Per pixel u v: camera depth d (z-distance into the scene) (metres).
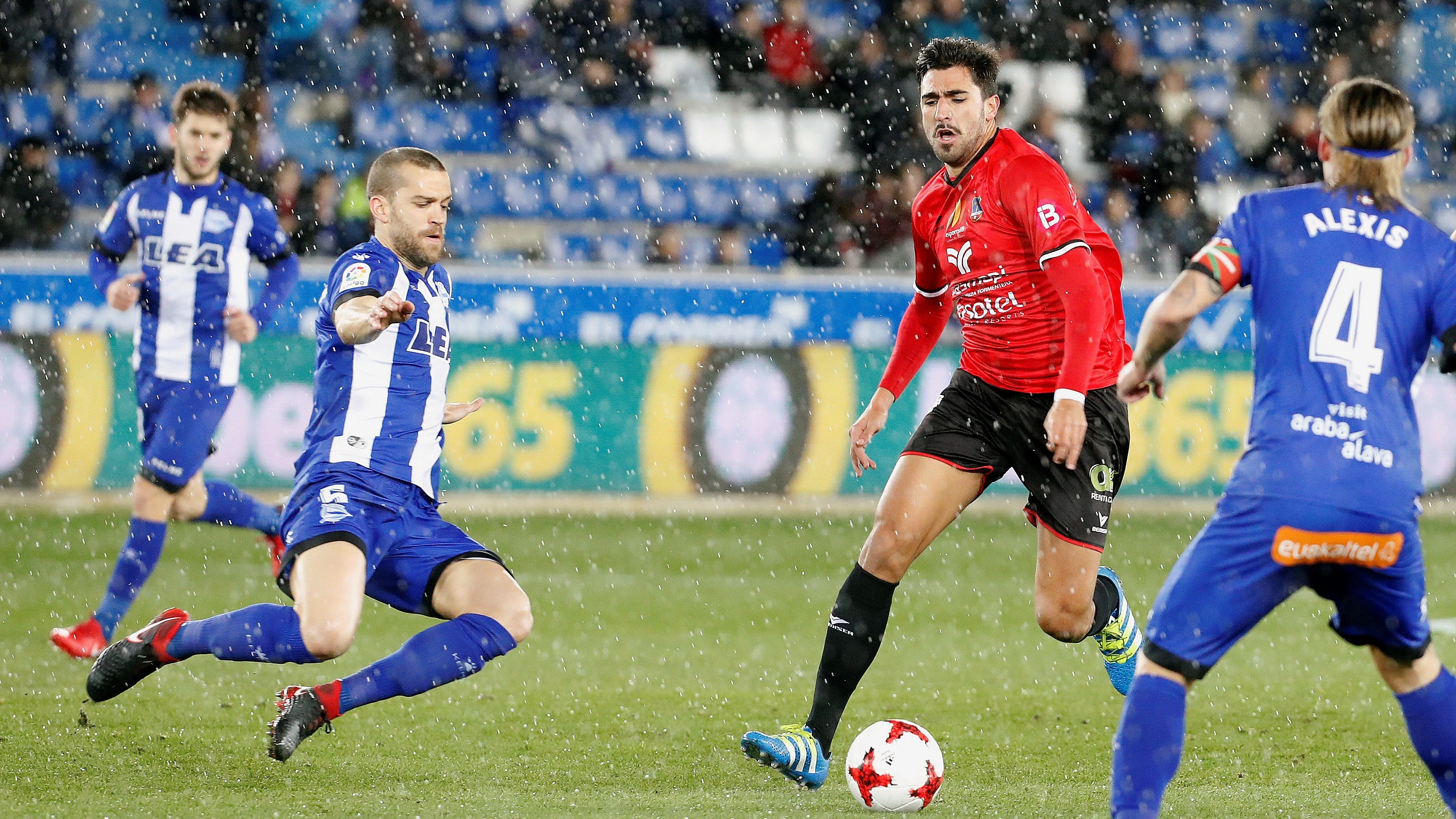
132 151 46.12
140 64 49.97
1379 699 19.78
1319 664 22.19
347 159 49.00
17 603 25.34
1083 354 14.41
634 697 19.55
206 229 22.22
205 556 30.39
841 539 33.91
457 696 19.27
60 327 36.00
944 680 20.95
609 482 38.25
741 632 24.45
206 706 18.17
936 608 26.64
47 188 43.56
